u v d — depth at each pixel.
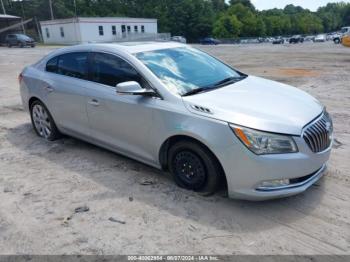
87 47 4.73
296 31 111.44
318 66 15.45
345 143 5.15
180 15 80.81
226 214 3.43
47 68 5.39
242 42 72.25
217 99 3.66
